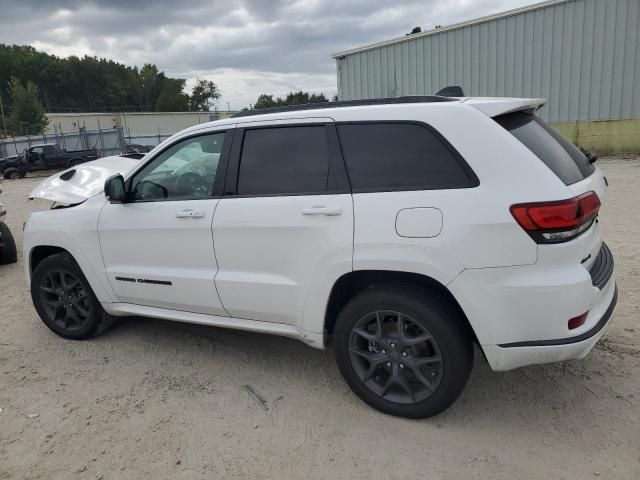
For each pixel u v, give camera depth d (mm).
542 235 2584
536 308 2633
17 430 3162
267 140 3371
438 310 2850
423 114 2910
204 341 4324
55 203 5109
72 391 3600
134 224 3801
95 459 2873
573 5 15273
